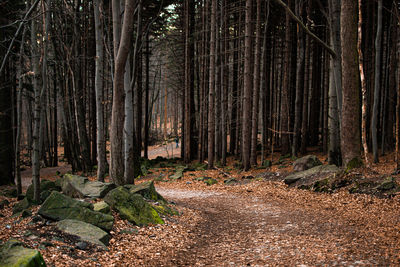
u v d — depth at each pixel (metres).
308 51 21.80
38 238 6.25
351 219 8.41
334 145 15.88
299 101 21.47
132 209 8.82
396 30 18.56
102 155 12.52
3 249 4.72
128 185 11.82
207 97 29.16
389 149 19.25
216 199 13.70
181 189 17.27
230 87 27.00
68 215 7.36
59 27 20.16
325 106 21.73
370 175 11.74
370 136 20.00
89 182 10.55
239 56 25.78
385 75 20.55
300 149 24.58
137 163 23.14
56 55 22.42
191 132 30.72
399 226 7.12
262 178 16.98
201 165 24.72
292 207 10.95
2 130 19.59
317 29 24.11
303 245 6.72
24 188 19.48
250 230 8.55
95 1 12.35
